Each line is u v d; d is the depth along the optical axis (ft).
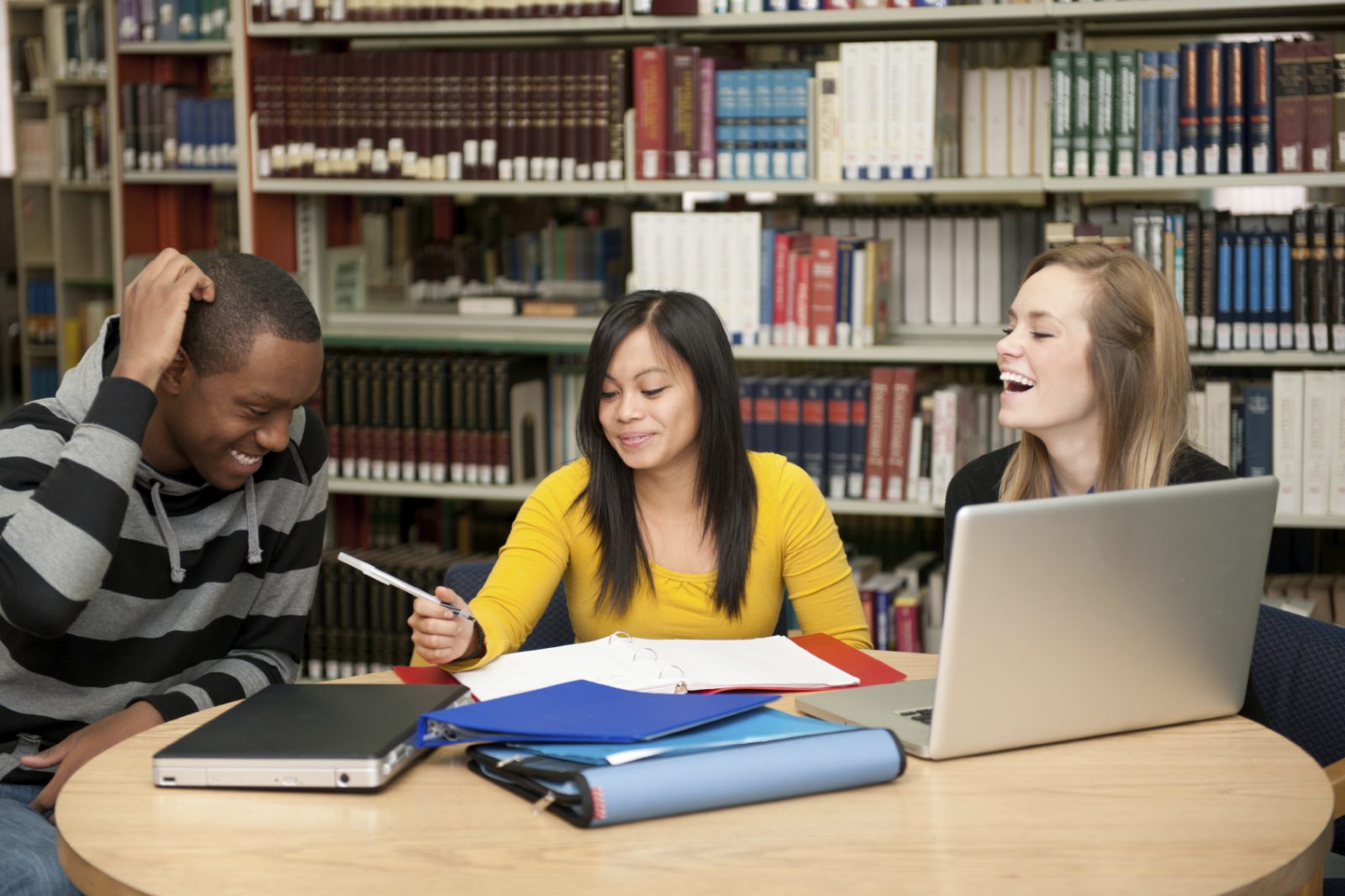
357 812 3.74
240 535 5.63
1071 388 5.59
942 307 10.79
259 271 5.03
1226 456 9.70
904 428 10.26
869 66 9.93
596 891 3.22
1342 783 4.32
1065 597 4.02
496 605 5.52
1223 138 9.43
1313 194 12.28
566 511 5.94
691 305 5.77
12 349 23.88
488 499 12.43
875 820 3.67
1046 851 3.48
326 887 3.25
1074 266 5.65
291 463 5.83
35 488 5.11
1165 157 9.53
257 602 5.96
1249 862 3.42
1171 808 3.77
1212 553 4.25
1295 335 9.46
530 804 3.79
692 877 3.31
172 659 5.54
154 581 5.40
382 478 11.44
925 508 10.19
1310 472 9.52
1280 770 4.06
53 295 19.33
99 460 4.70
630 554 5.85
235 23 11.21
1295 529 10.63
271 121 11.24
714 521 5.90
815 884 3.27
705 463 5.84
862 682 4.91
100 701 5.43
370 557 11.51
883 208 11.48
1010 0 9.82
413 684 4.66
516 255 12.61
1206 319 9.62
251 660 5.80
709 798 3.69
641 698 4.20
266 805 3.78
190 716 4.63
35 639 5.22
